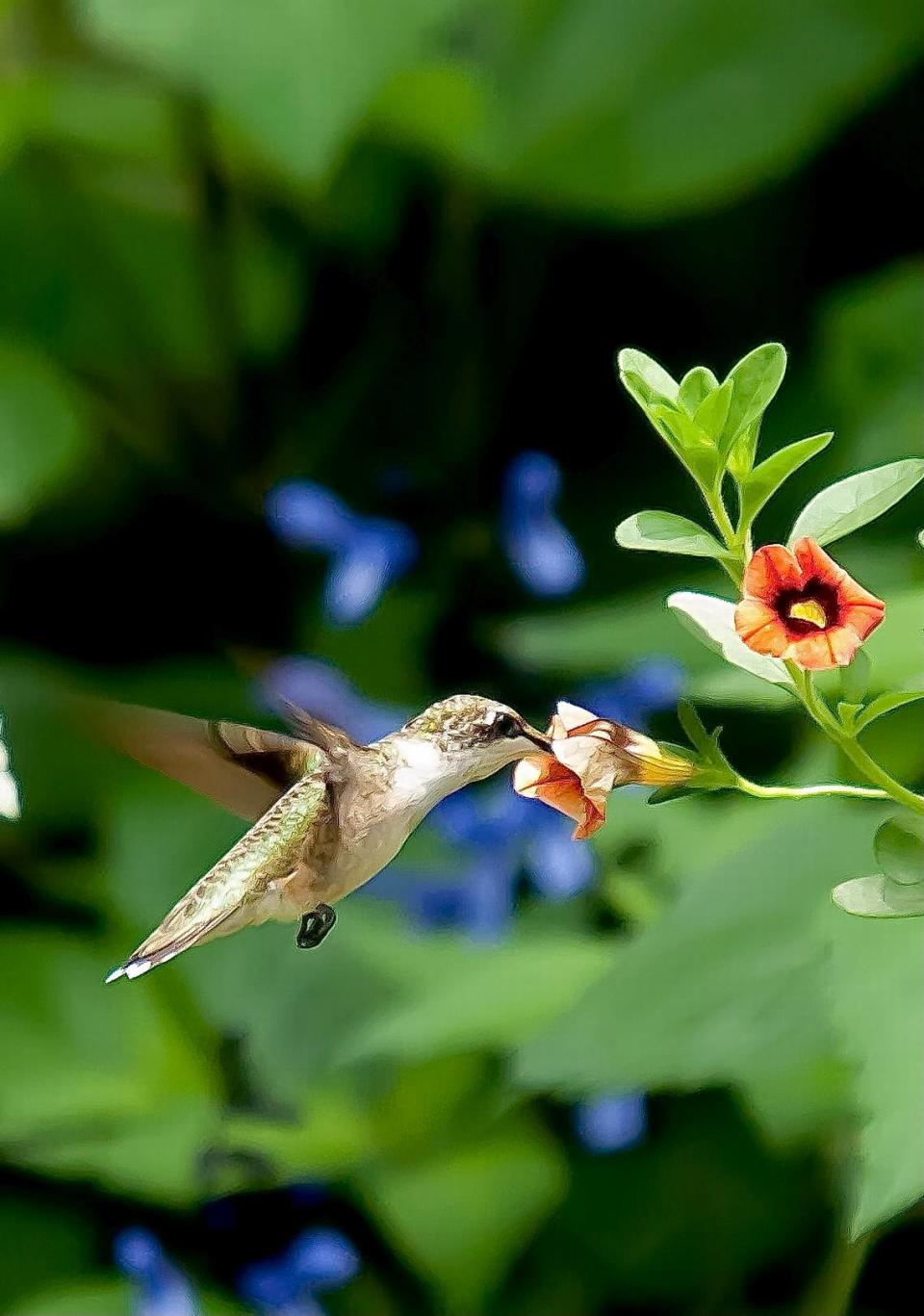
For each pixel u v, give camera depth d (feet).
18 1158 5.99
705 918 5.42
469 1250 5.90
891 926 5.24
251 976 6.15
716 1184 5.90
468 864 5.93
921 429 6.79
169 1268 5.86
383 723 5.94
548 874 5.83
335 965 6.09
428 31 6.05
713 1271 5.89
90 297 7.47
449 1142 5.95
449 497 7.45
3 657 7.44
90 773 6.95
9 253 7.39
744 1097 5.70
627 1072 5.39
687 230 7.45
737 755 6.10
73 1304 5.95
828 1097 5.63
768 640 5.00
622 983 5.42
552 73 6.81
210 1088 6.11
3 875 6.92
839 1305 5.77
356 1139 5.95
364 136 7.07
